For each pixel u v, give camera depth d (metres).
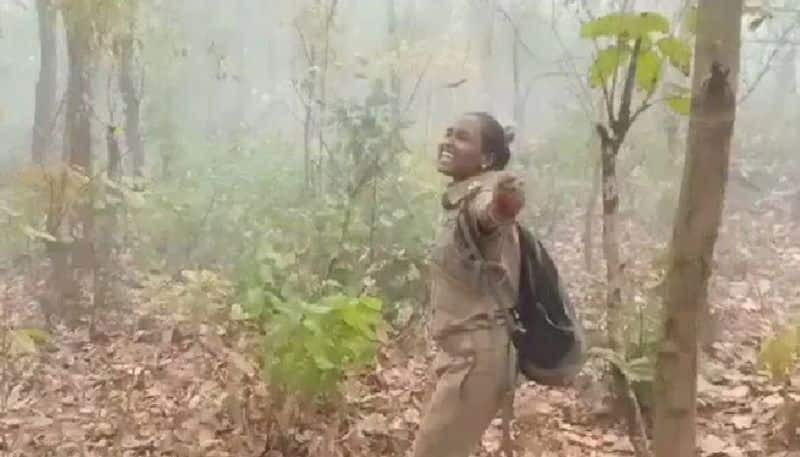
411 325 7.16
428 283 7.45
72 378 6.69
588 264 9.06
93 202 8.41
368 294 7.12
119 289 8.73
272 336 4.95
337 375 5.01
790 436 5.29
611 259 4.98
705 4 3.28
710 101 3.31
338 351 4.91
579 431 5.56
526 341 4.04
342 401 5.29
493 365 3.89
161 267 8.97
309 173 9.59
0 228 8.31
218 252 9.26
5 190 9.77
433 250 4.03
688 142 3.41
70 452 5.28
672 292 3.51
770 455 5.15
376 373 6.20
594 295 7.71
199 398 5.88
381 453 5.22
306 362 4.93
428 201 7.97
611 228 4.93
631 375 4.84
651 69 4.72
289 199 9.34
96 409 5.97
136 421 5.72
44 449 5.32
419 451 3.98
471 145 3.89
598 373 5.86
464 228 3.85
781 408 5.41
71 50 8.80
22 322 8.03
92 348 7.48
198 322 6.58
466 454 3.99
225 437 5.39
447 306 3.96
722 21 3.25
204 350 6.59
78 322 8.26
